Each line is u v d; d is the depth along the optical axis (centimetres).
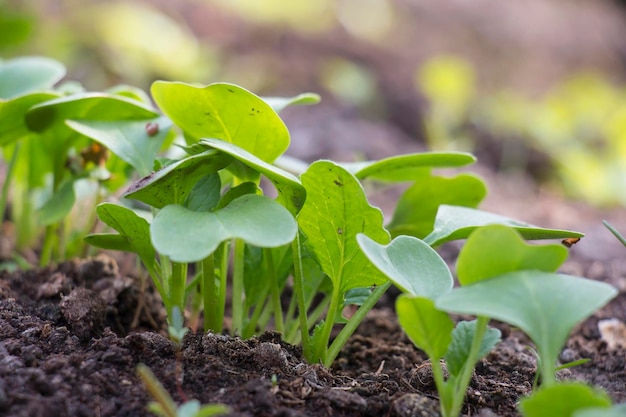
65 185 36
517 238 28
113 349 31
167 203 32
